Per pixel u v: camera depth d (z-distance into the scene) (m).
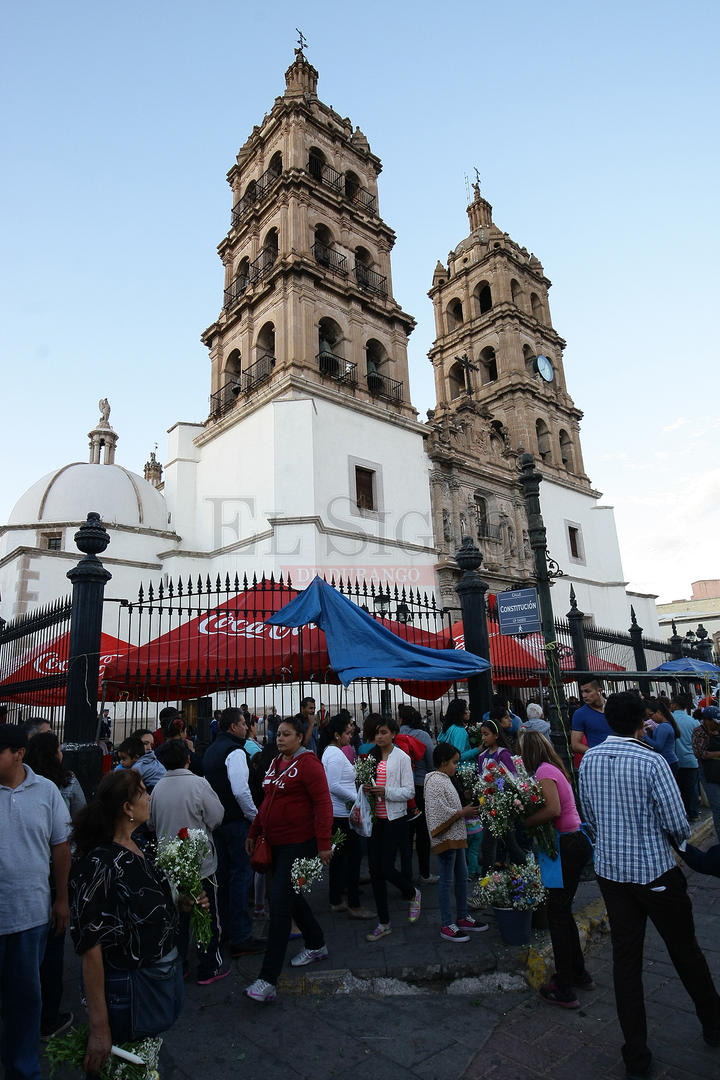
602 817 4.17
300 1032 4.40
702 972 4.02
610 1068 3.88
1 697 10.30
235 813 6.04
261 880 7.21
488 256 39.97
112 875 3.05
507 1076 3.83
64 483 27.52
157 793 5.36
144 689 8.78
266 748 7.65
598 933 5.93
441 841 5.89
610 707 4.49
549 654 8.33
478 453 31.98
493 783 5.40
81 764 7.09
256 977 5.28
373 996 4.91
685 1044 4.10
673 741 9.55
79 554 23.64
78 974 5.73
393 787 6.17
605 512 38.75
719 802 8.16
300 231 27.44
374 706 20.05
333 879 7.01
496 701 9.05
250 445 25.58
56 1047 2.89
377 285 30.69
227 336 30.27
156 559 26.02
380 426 26.86
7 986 3.68
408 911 6.80
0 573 24.22
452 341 40.91
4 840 3.78
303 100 30.80
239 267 30.89
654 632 38.62
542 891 5.48
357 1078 3.84
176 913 3.31
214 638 8.57
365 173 33.19
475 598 9.78
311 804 5.26
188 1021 4.59
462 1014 4.61
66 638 9.12
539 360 38.91
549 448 37.66
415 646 8.50
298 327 25.66
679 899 3.98
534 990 4.94
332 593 8.61
